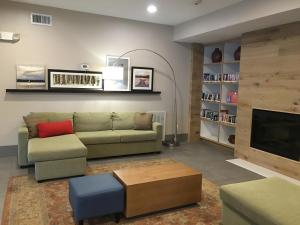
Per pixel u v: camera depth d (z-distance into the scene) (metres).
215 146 5.61
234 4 3.97
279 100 3.90
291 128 3.73
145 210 2.58
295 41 3.65
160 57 5.63
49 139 3.88
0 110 4.38
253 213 1.98
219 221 2.54
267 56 4.08
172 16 4.86
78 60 4.84
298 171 3.64
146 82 5.51
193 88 5.98
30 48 4.46
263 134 4.20
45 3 4.36
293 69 3.68
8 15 4.27
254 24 3.92
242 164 4.37
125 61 5.26
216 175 3.83
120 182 2.60
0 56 4.29
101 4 4.30
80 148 3.53
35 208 2.67
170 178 2.68
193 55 5.88
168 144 5.52
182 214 2.66
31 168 3.85
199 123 6.14
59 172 3.44
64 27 4.67
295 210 1.92
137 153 4.71
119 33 5.14
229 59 5.41
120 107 5.32
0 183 3.28
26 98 4.51
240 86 4.63
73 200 2.39
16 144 4.52
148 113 5.08
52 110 4.72
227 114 5.32
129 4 4.25
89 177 2.64
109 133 4.51
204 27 4.70
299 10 3.14
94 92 4.98
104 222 2.47
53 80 4.65
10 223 2.38
